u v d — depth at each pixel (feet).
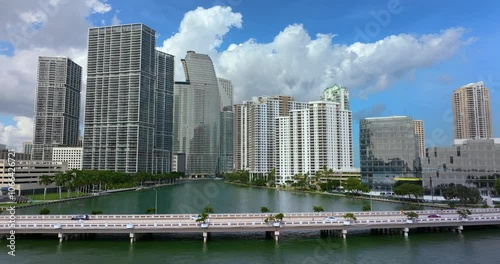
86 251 302.04
